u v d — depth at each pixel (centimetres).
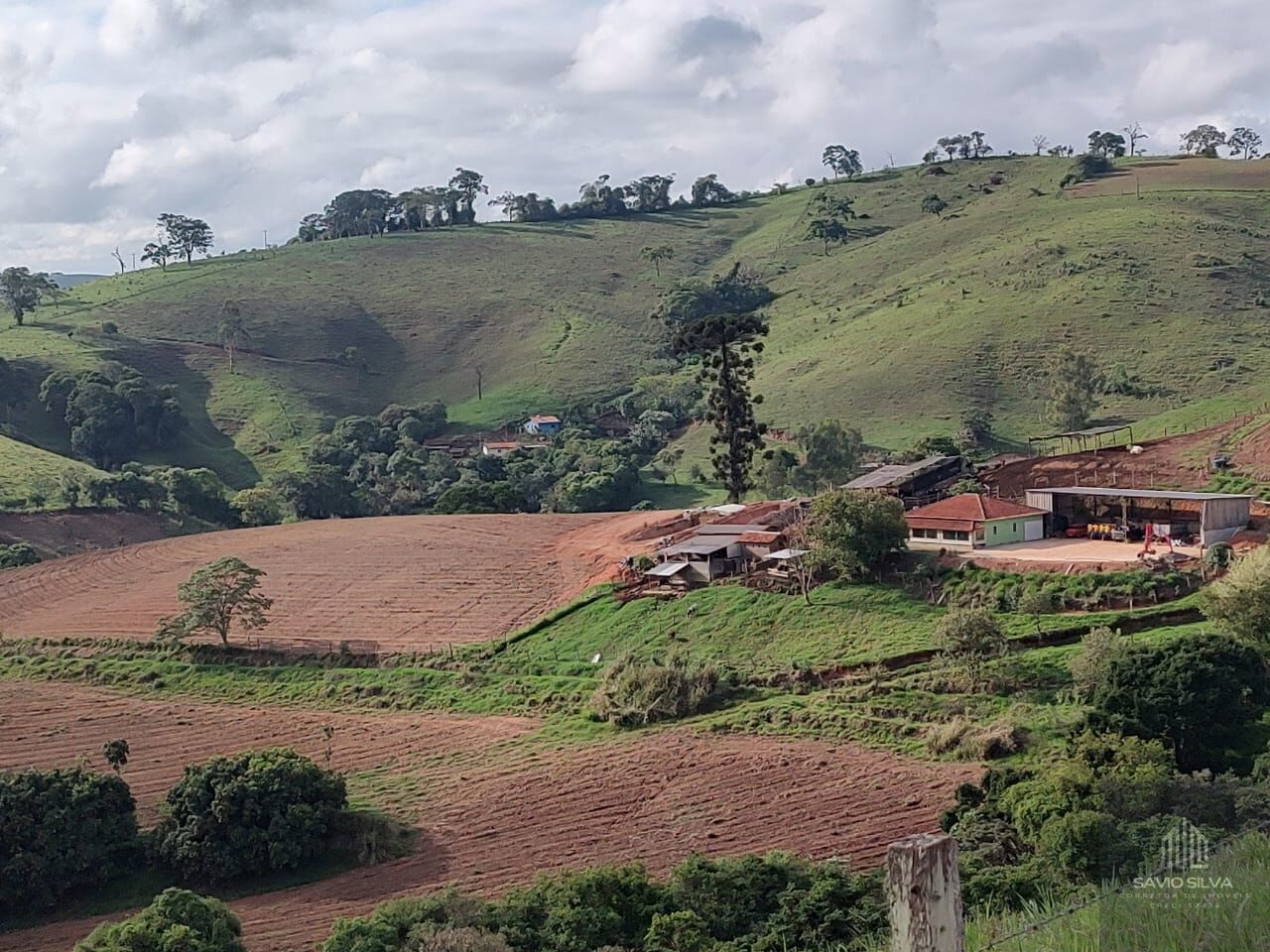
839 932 3341
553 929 3644
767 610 7325
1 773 5516
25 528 13250
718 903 3709
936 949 942
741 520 8962
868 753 5500
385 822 5309
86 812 5222
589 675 7169
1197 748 4709
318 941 4422
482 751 6253
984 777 4612
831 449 12069
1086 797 3581
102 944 3862
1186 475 8700
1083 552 7281
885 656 6481
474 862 4953
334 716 7119
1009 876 3012
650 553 8594
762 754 5628
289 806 5203
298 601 9012
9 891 4972
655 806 5219
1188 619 6244
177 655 8238
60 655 8450
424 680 7481
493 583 8906
